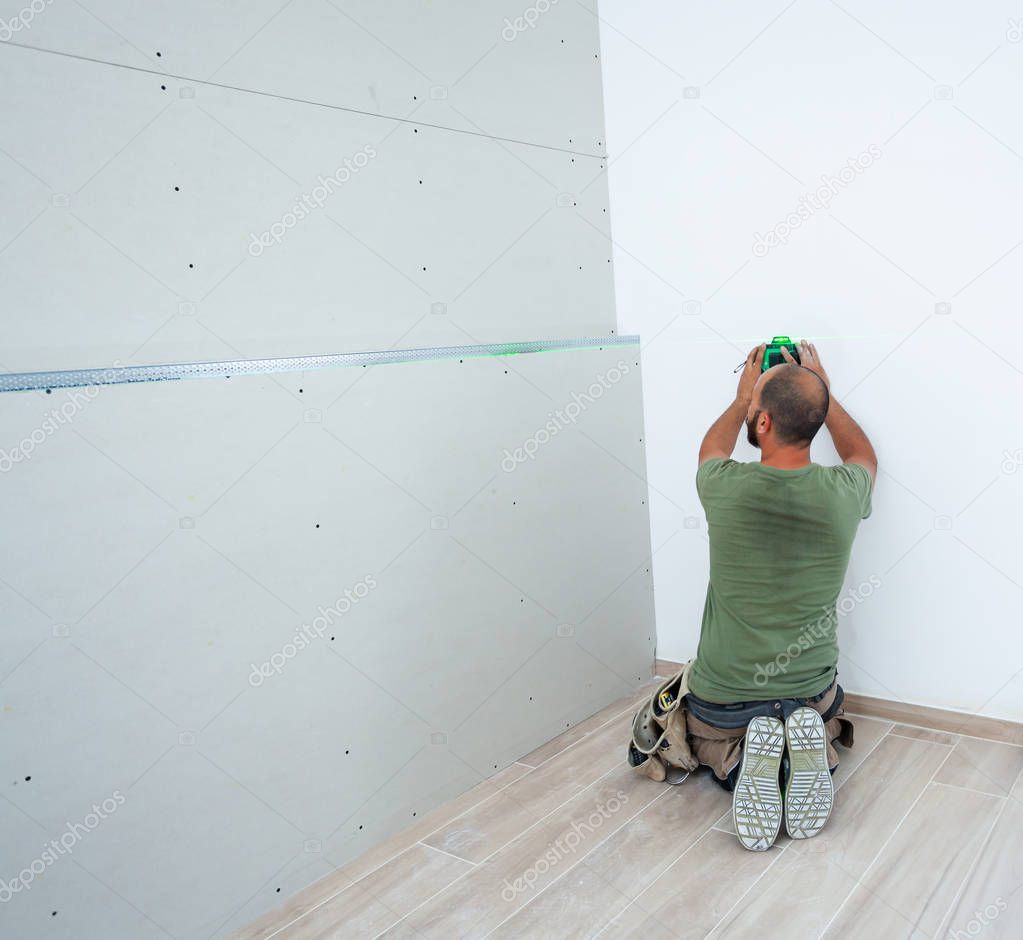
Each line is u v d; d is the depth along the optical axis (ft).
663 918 5.74
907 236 7.66
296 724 6.46
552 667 8.68
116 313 5.48
